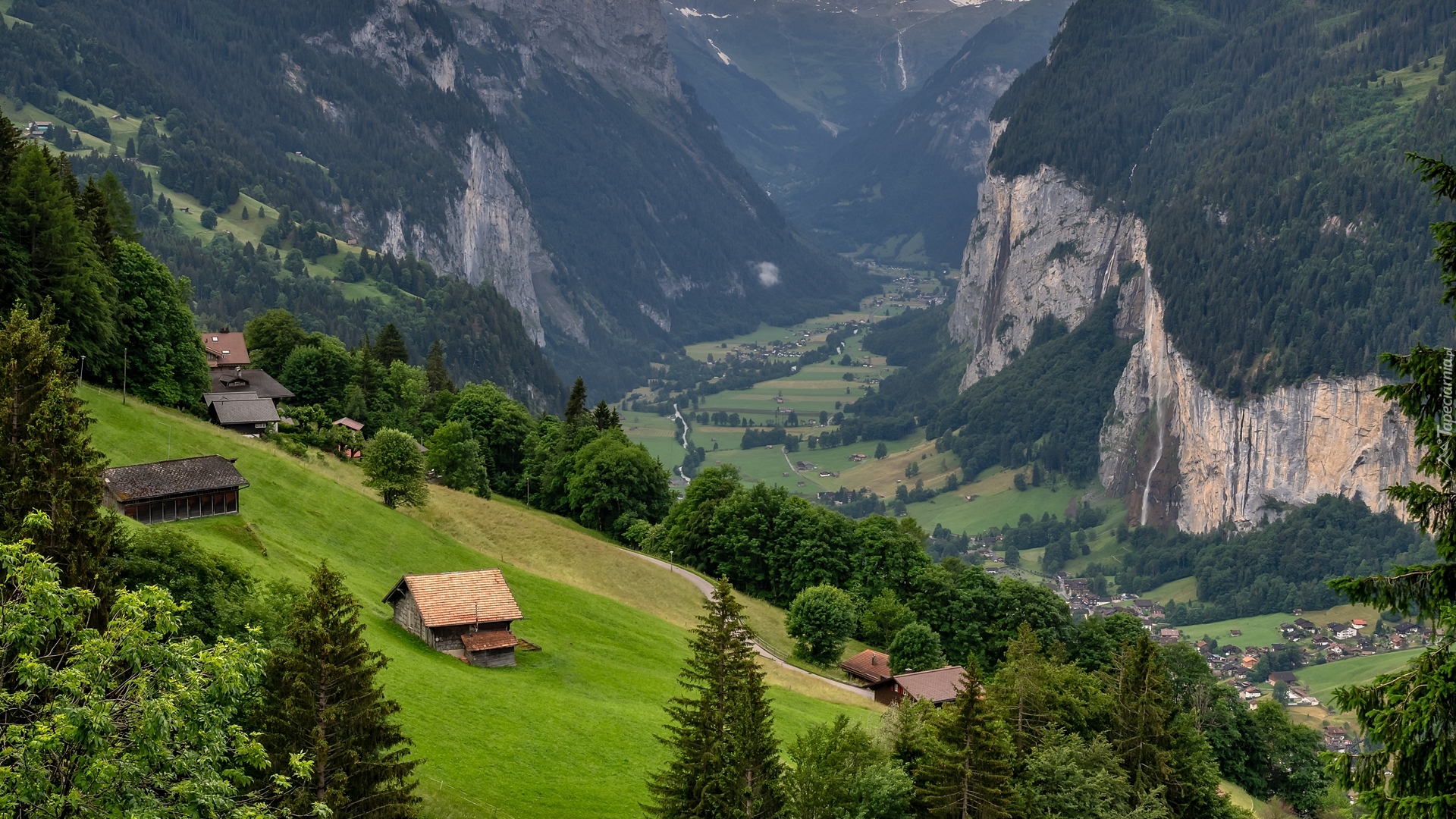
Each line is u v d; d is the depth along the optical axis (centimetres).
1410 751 2858
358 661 4809
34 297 11150
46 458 5531
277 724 4622
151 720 3077
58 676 3052
